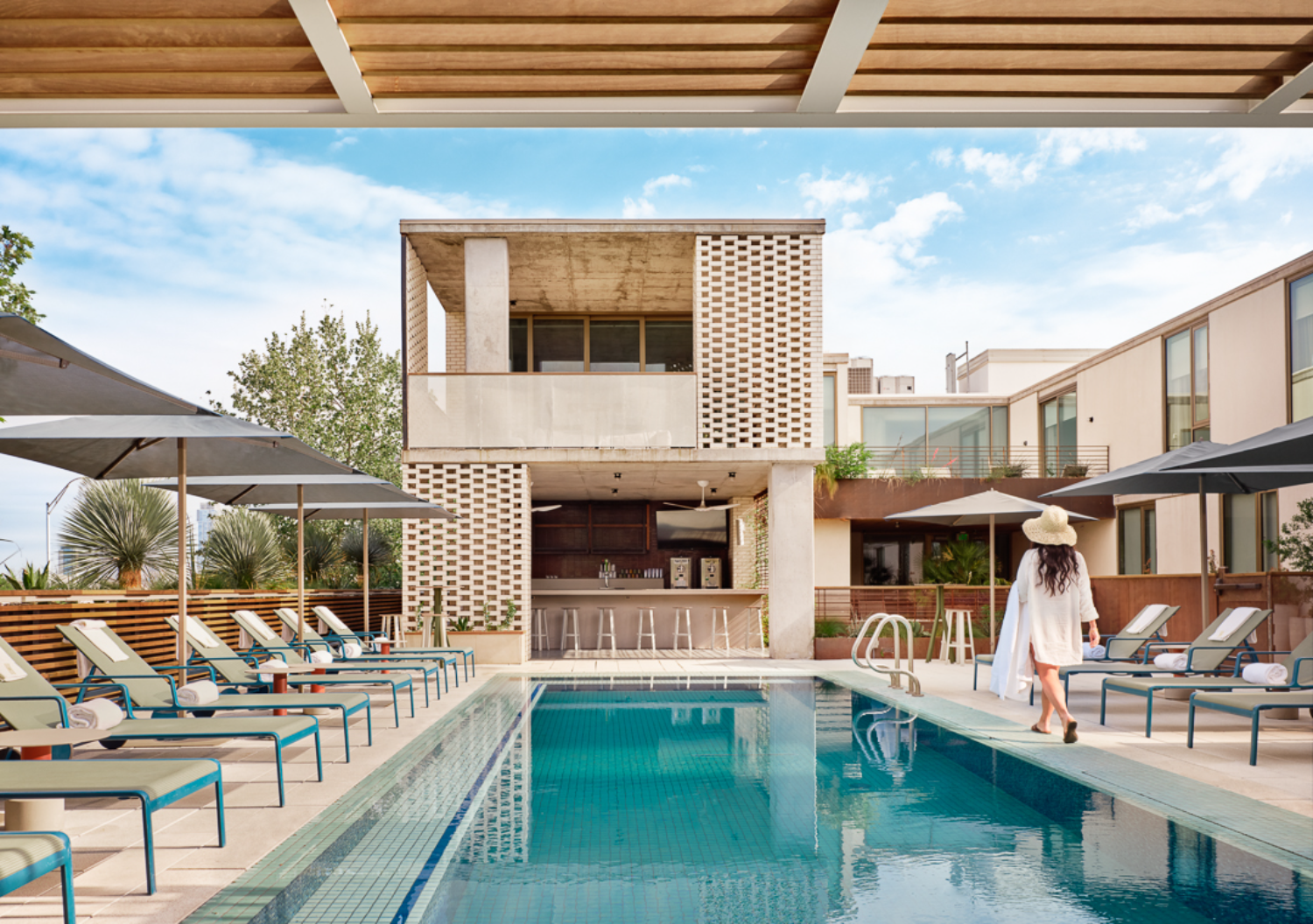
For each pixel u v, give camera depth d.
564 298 16.03
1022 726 7.35
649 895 3.42
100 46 3.68
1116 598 13.53
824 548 17.97
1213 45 3.74
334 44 3.58
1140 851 3.97
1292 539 12.13
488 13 3.49
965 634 13.81
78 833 4.25
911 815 4.66
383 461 23.05
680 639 16.20
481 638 13.07
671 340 16.88
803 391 13.49
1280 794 4.94
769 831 4.35
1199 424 15.40
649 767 5.89
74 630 6.44
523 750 6.54
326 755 6.29
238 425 6.14
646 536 19.52
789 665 12.77
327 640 11.10
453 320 17.30
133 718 5.46
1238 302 14.30
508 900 3.35
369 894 3.39
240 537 15.58
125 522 12.95
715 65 3.90
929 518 13.28
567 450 13.31
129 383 4.21
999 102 4.24
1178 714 8.20
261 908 3.22
